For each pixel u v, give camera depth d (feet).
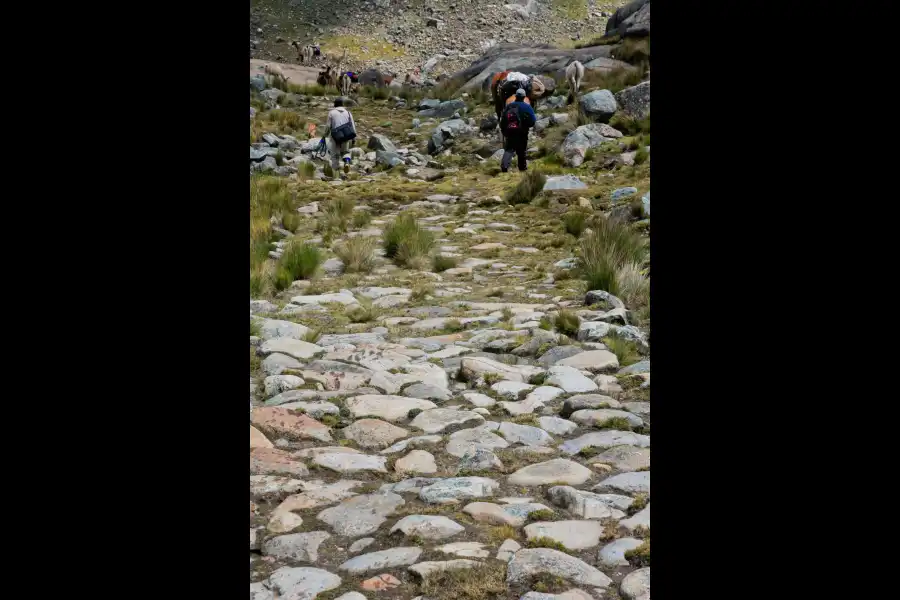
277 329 21.47
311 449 13.84
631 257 27.78
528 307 24.61
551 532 10.55
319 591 9.12
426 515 11.06
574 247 34.14
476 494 11.95
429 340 21.12
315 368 18.39
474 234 37.45
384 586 9.25
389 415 15.60
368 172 59.16
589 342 20.53
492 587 9.09
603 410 15.67
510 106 51.75
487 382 17.66
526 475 12.69
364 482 12.67
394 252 33.14
